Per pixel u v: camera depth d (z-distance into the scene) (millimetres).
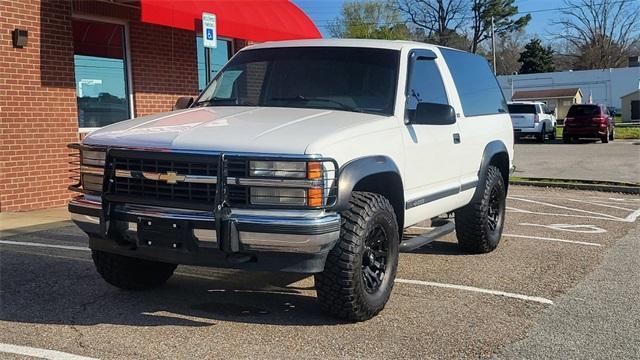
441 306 5379
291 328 4766
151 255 4578
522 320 5070
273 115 5070
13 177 9609
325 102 5438
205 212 4312
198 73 13438
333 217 4371
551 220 9867
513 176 16359
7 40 9414
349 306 4695
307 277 6266
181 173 4406
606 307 5430
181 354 4230
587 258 7223
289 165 4219
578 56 78938
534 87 67188
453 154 6309
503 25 75188
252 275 6309
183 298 5504
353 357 4250
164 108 12430
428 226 9000
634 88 63312
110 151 4609
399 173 5141
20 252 6996
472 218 7113
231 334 4621
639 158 20969
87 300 5387
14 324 4770
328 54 5805
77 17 10664
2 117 9398
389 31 63094
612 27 76688
